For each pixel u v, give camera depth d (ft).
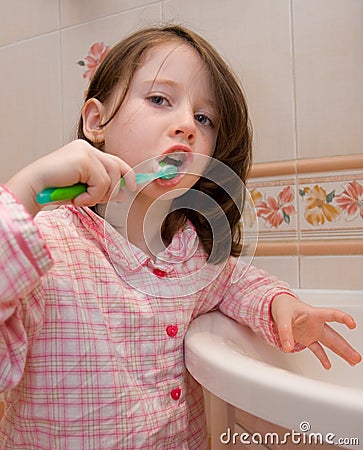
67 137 4.09
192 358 1.66
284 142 3.29
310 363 2.35
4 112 4.38
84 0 4.06
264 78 3.35
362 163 3.08
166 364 1.98
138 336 1.94
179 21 3.64
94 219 2.05
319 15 3.22
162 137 1.97
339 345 2.15
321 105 3.20
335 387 1.15
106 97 2.20
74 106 4.07
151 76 2.08
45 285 1.80
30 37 4.29
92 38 4.00
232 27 3.46
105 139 2.11
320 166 3.19
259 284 2.33
